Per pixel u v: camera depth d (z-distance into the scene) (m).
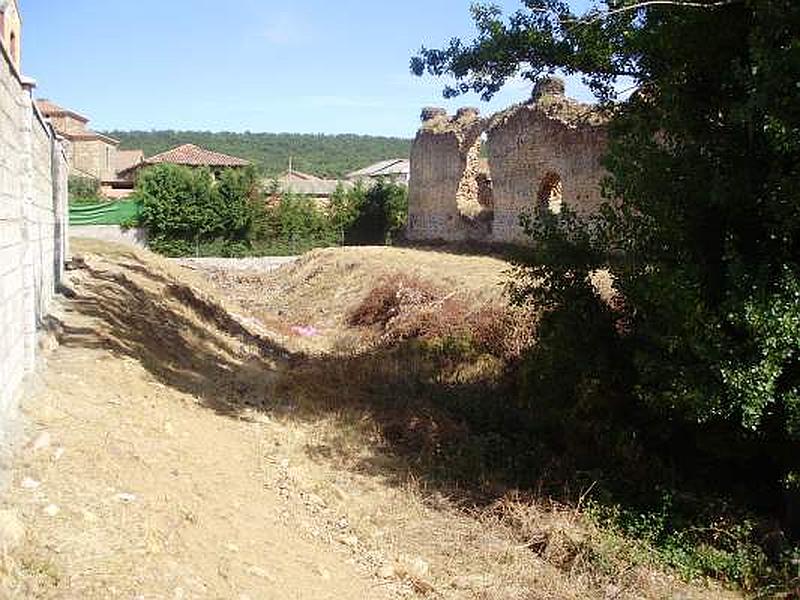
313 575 6.79
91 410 8.20
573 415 10.65
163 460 7.83
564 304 10.50
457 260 25.42
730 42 8.73
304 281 28.36
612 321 10.41
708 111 9.13
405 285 21.16
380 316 20.80
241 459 9.61
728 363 7.93
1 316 6.53
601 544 8.23
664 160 8.91
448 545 8.43
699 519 9.04
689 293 8.27
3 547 4.75
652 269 9.05
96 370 9.97
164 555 5.57
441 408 13.28
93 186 49.50
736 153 8.56
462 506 9.56
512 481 10.47
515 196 28.14
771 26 7.57
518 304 11.41
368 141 142.00
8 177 7.03
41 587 4.58
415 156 36.44
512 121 28.06
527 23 11.22
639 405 10.27
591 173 23.92
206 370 14.00
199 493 7.43
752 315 7.70
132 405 9.20
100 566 5.07
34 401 7.74
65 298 14.23
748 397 7.75
